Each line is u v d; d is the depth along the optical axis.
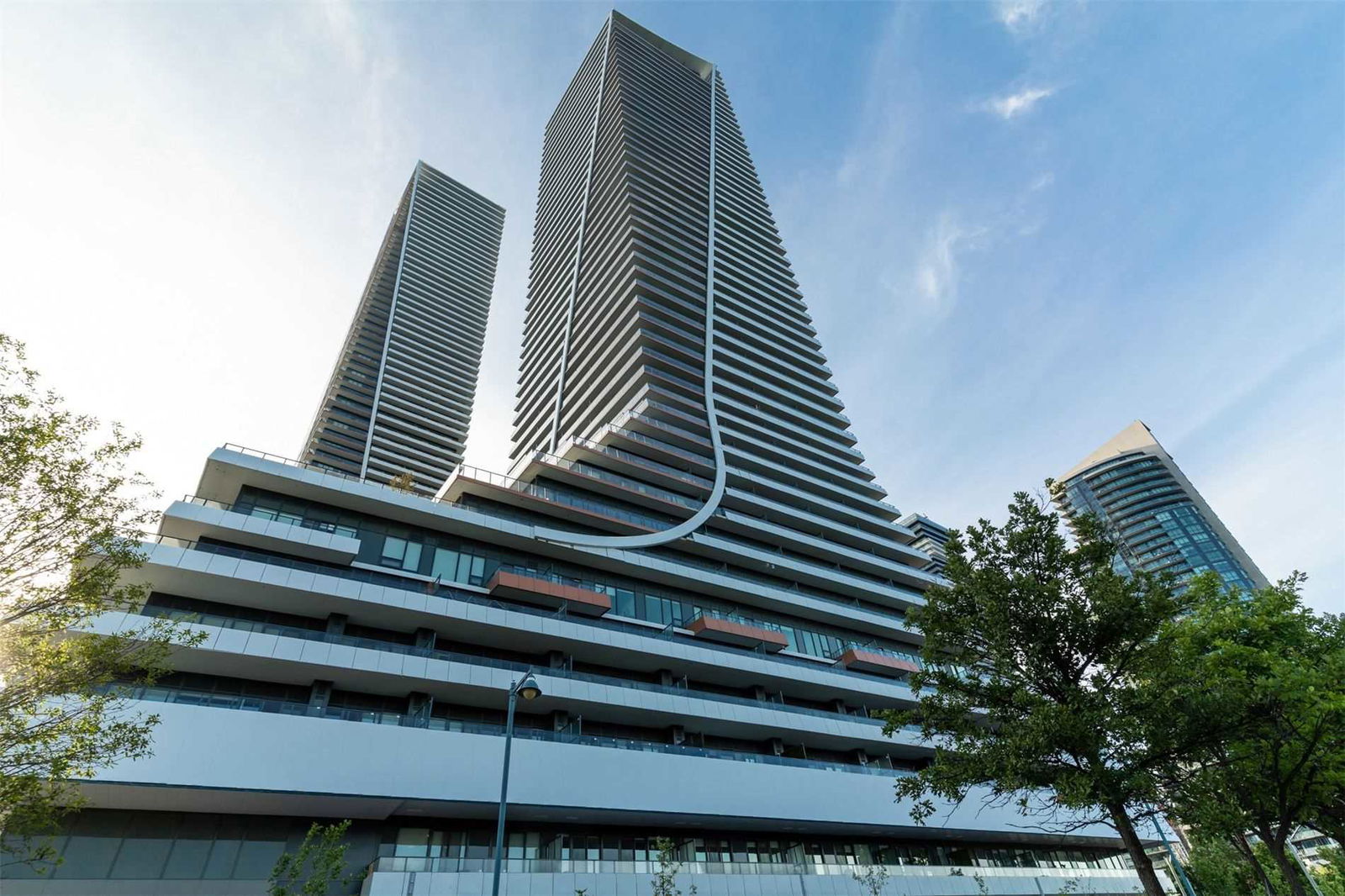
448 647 36.50
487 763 29.27
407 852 28.28
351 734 27.39
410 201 118.31
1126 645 19.09
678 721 38.28
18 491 14.51
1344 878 35.72
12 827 14.46
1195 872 48.03
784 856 37.69
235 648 28.20
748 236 93.00
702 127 106.12
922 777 20.27
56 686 14.65
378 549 38.09
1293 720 18.80
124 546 16.36
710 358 70.81
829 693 47.00
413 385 94.31
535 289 94.75
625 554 46.19
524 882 26.00
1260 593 24.12
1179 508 143.25
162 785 23.09
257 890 24.77
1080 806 17.89
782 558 55.94
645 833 34.06
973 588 20.03
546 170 112.50
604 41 113.88
